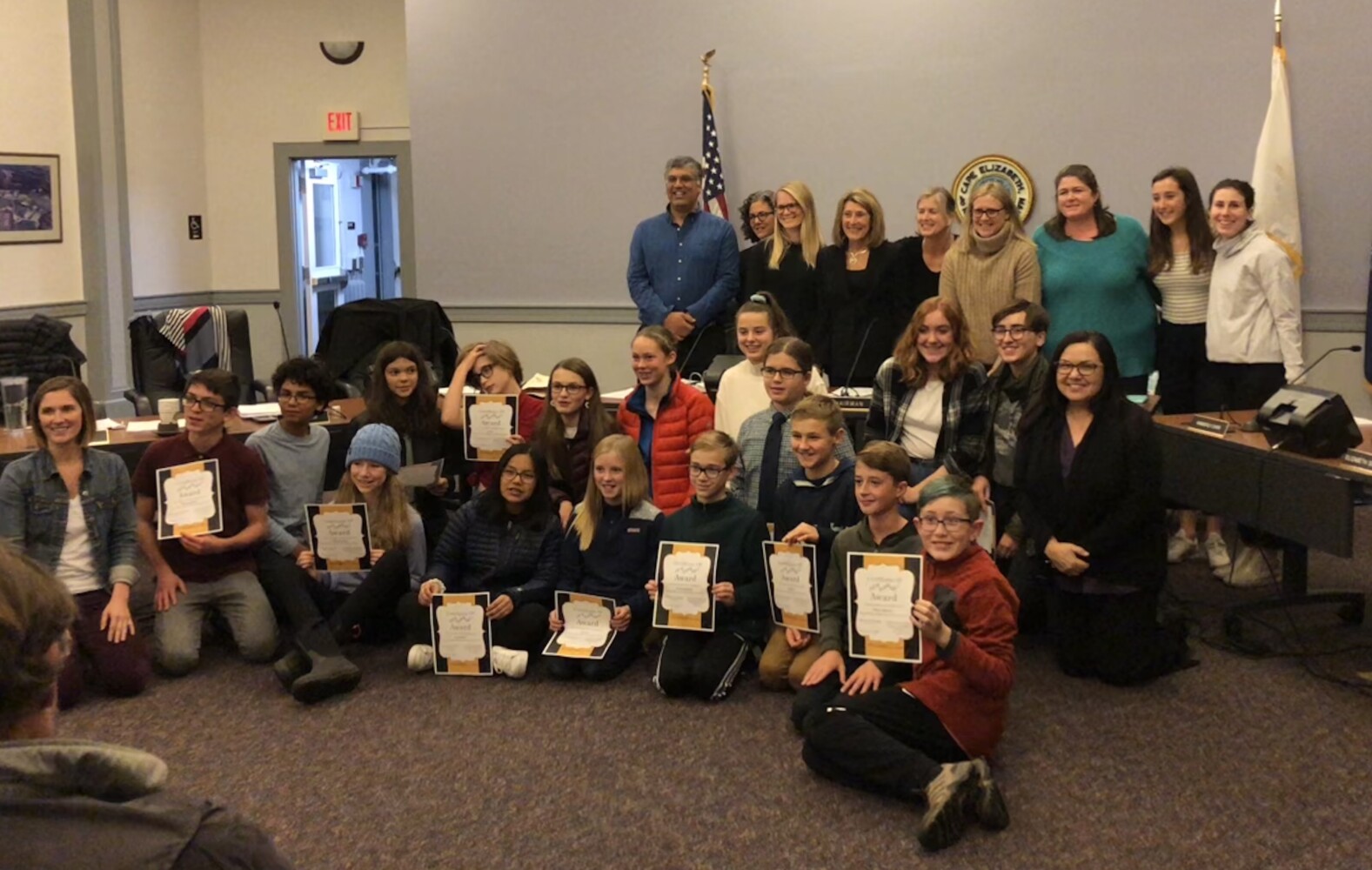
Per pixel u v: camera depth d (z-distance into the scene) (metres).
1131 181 5.79
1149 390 4.55
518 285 6.96
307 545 3.86
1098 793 2.72
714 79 6.39
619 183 6.67
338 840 2.54
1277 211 5.41
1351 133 5.40
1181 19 5.61
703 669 3.29
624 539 3.60
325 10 8.26
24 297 6.93
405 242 8.43
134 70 7.69
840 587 3.17
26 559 0.99
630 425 4.04
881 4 6.05
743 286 5.03
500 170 6.88
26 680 0.95
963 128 6.00
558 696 3.36
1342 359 5.52
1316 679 3.42
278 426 4.01
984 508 3.66
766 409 3.80
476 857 2.46
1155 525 3.39
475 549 3.71
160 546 3.68
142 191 7.81
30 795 0.92
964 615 2.81
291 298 8.55
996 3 5.88
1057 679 3.46
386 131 8.30
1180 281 4.44
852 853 2.46
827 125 6.22
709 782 2.79
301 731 3.13
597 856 2.46
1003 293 4.16
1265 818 2.59
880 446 3.08
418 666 3.54
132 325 5.73
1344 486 3.18
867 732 2.67
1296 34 5.43
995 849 2.47
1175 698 3.30
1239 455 3.59
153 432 4.18
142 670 3.39
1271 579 4.36
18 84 6.83
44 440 3.44
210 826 0.99
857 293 4.55
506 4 6.73
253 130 8.44
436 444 4.38
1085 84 5.79
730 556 3.44
